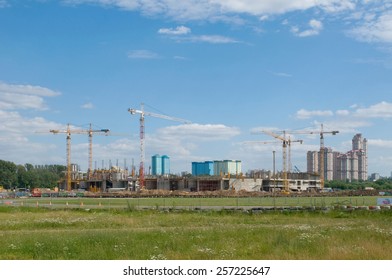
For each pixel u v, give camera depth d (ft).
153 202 349.82
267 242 90.84
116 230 122.11
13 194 586.86
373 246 80.18
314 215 178.40
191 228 126.72
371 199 412.36
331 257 72.38
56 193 594.24
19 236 105.29
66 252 81.05
